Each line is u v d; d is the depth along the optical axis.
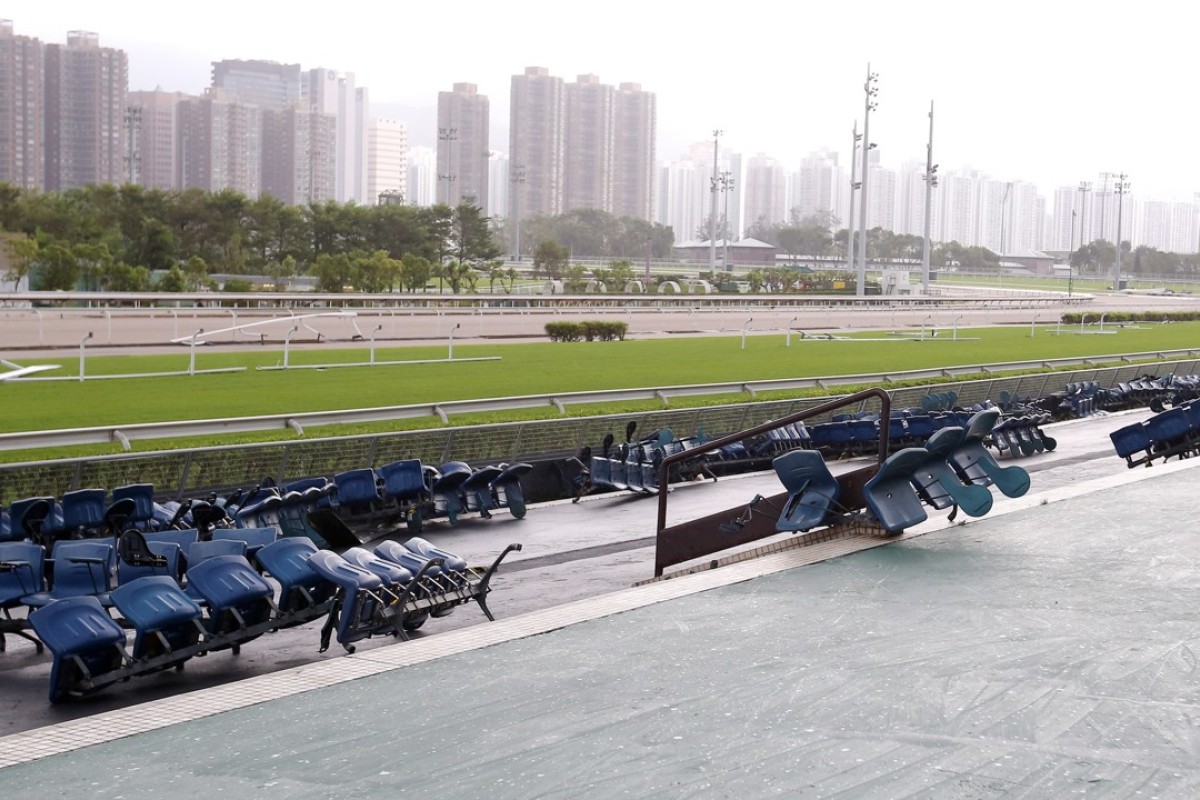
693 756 4.38
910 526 8.39
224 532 9.96
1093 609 6.37
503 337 44.81
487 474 15.11
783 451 19.75
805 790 4.04
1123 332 57.53
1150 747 4.36
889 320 61.94
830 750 4.39
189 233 86.69
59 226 80.19
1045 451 20.28
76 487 14.00
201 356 33.50
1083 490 10.22
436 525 14.96
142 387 26.19
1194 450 16.14
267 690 5.37
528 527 14.86
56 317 44.44
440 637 6.12
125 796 4.22
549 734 4.68
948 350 43.03
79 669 7.94
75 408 22.64
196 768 4.46
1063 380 29.73
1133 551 7.81
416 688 5.34
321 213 91.12
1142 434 15.88
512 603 11.00
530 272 113.88
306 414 19.02
